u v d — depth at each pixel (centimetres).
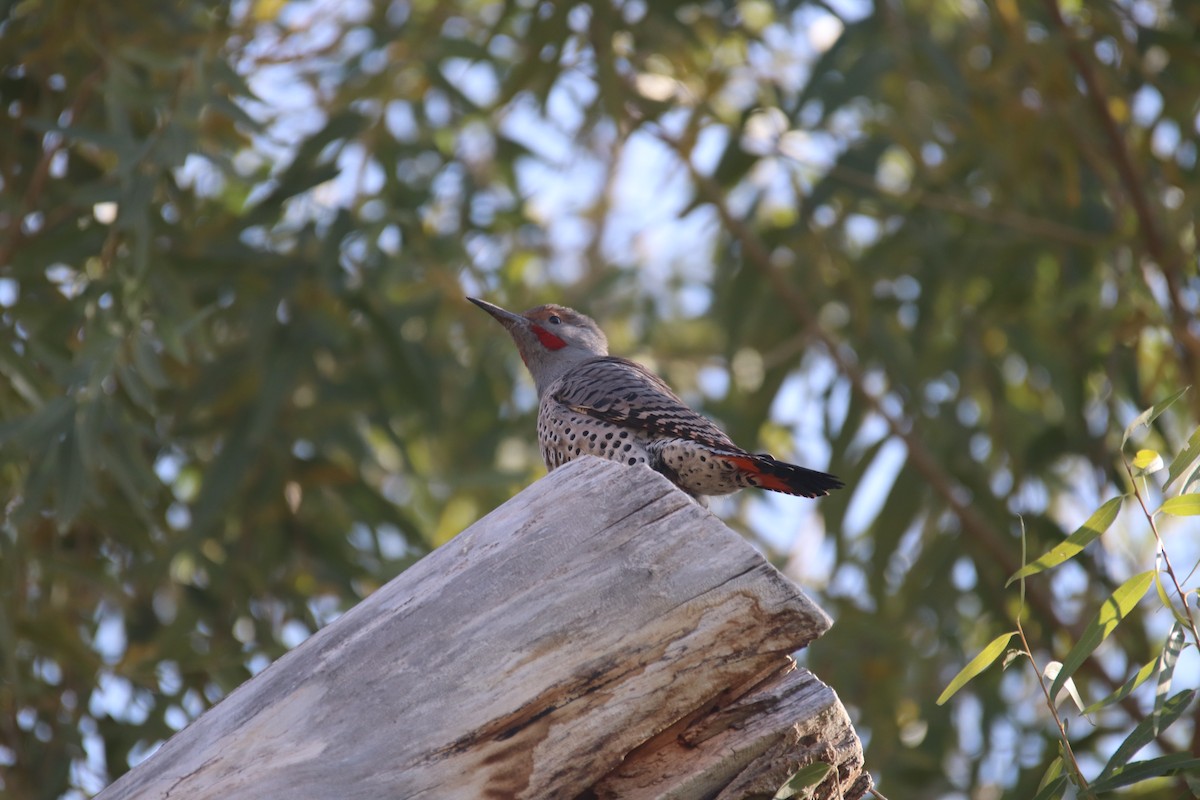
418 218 1231
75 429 873
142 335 907
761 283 1295
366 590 1153
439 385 1200
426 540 1185
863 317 1262
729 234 1422
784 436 1411
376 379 1226
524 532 486
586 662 466
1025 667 1216
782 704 475
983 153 1227
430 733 461
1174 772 517
